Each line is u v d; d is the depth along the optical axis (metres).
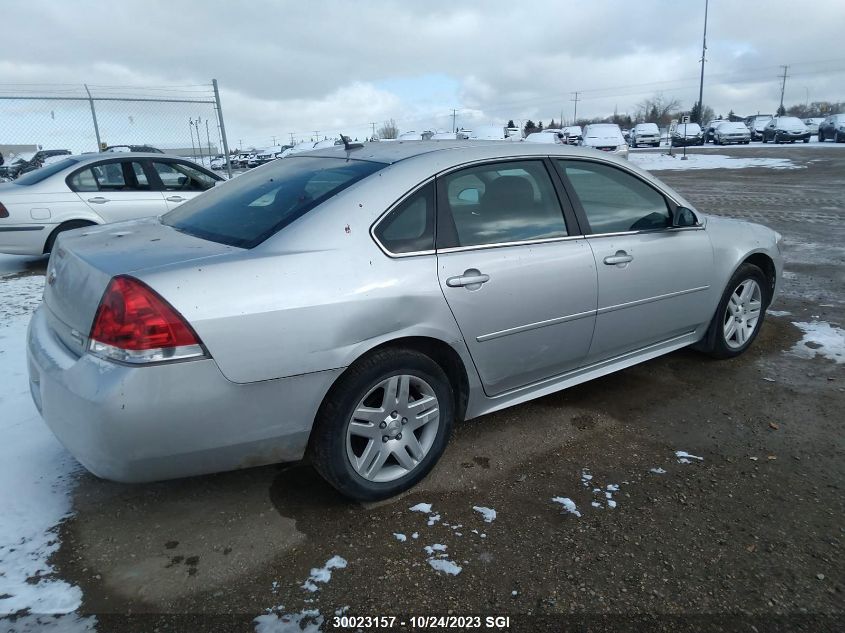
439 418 2.90
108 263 2.43
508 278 2.99
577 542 2.52
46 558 2.39
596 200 3.52
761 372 4.23
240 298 2.31
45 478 2.90
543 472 3.03
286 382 2.41
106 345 2.23
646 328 3.76
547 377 3.42
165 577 2.31
